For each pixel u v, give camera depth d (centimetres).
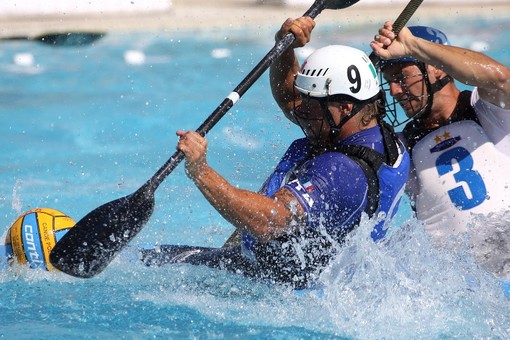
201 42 4672
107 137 2895
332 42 4403
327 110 1255
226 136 2795
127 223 1300
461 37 4650
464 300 1329
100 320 1291
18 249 1509
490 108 1459
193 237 1906
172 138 2883
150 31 4938
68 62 4175
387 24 1373
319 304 1319
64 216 1562
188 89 3600
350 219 1245
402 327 1267
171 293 1403
